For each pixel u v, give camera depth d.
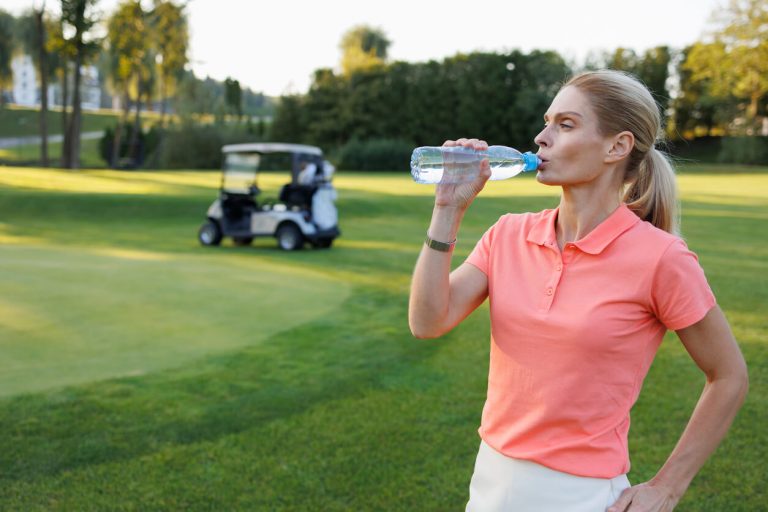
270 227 12.85
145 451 3.46
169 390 4.27
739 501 3.10
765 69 43.62
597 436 1.47
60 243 13.10
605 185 1.53
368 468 3.38
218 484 3.18
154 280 7.77
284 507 3.01
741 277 9.09
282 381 4.51
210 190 25.55
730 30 44.09
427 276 1.56
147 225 17.78
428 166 1.53
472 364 4.99
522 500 1.52
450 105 56.19
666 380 4.70
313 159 13.16
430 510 3.02
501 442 1.56
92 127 67.25
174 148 47.66
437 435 3.76
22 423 3.70
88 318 5.88
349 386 4.45
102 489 3.10
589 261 1.49
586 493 1.47
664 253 1.45
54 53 49.03
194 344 5.26
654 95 1.73
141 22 44.31
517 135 55.19
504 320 1.56
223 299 6.92
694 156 54.97
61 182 26.41
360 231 16.17
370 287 8.14
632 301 1.45
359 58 57.97
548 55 55.41
